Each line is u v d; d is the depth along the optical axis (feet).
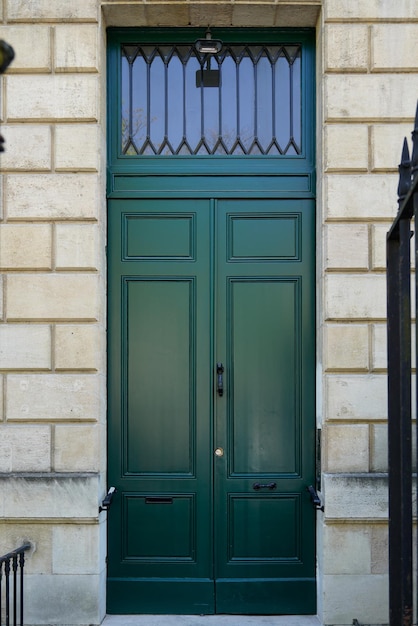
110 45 17.42
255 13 16.84
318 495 16.47
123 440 16.97
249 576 16.79
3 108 16.30
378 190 16.24
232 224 17.31
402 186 10.25
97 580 15.85
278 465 16.94
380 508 15.69
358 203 16.21
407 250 9.99
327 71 16.35
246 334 17.12
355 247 16.16
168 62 17.56
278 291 17.20
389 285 11.30
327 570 15.76
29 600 15.76
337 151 16.28
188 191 17.30
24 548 15.25
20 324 16.17
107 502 15.97
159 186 17.34
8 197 16.25
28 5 16.33
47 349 16.10
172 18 17.03
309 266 17.22
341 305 16.08
